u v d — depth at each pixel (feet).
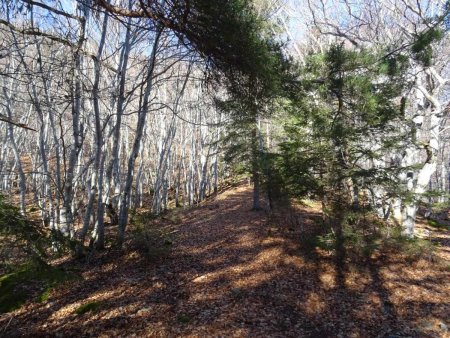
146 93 34.35
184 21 11.21
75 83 31.68
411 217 40.50
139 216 45.52
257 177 47.88
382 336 21.99
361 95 25.68
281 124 37.65
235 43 12.14
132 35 32.55
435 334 22.29
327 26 45.55
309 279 30.73
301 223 43.47
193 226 51.13
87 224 33.01
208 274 31.30
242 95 15.60
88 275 29.27
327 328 23.04
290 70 23.54
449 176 100.32
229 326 22.43
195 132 83.20
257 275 31.40
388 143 31.04
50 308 23.81
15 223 13.69
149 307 24.35
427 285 30.09
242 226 48.62
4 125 61.52
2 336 20.08
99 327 21.56
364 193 36.96
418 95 43.50
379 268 32.94
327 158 32.17
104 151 42.50
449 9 22.75
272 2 36.88
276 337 21.53
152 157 93.30
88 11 29.66
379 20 39.83
